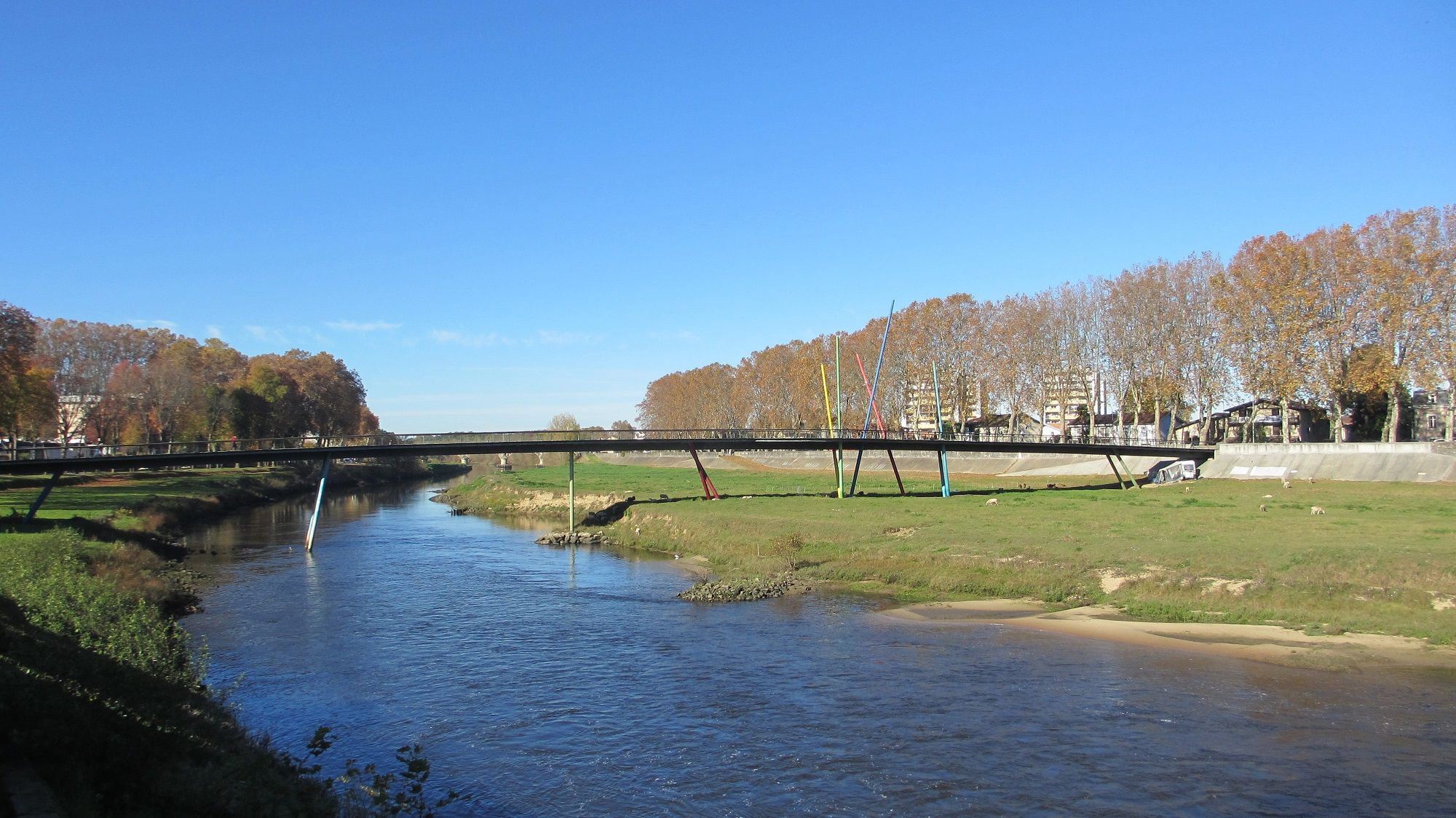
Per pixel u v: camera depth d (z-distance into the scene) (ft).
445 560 200.23
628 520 251.19
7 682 59.72
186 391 389.80
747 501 262.67
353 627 131.23
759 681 102.83
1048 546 163.53
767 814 69.05
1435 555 132.05
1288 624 119.14
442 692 100.37
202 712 74.43
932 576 154.61
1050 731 85.15
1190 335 343.46
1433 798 69.36
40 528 174.60
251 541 232.53
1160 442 362.94
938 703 93.71
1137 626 122.93
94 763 55.77
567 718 91.61
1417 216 282.36
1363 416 352.49
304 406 491.31
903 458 436.76
